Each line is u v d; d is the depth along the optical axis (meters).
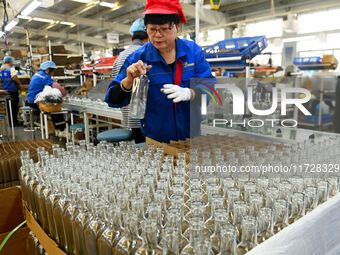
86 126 3.72
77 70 5.67
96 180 0.96
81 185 0.95
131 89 1.60
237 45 2.86
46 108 4.04
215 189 0.87
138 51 1.74
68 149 1.39
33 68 6.21
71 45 13.67
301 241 0.68
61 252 0.88
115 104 1.70
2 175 1.73
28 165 1.29
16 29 10.64
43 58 6.15
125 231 0.73
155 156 1.20
